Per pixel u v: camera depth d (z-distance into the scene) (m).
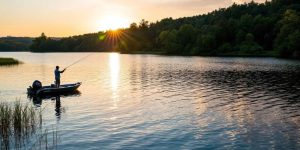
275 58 110.94
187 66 83.25
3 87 44.19
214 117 26.00
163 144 19.36
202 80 51.97
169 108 29.52
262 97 34.88
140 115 26.67
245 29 156.75
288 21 123.81
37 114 26.78
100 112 27.78
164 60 113.56
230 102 32.28
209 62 97.69
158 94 37.81
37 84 37.38
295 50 110.38
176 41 168.75
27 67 83.69
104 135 21.03
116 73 66.50
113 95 37.09
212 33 160.00
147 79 54.47
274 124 23.77
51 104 31.47
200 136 20.94
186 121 24.73
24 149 18.31
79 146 18.92
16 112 21.97
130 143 19.52
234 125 23.55
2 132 20.61
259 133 21.56
